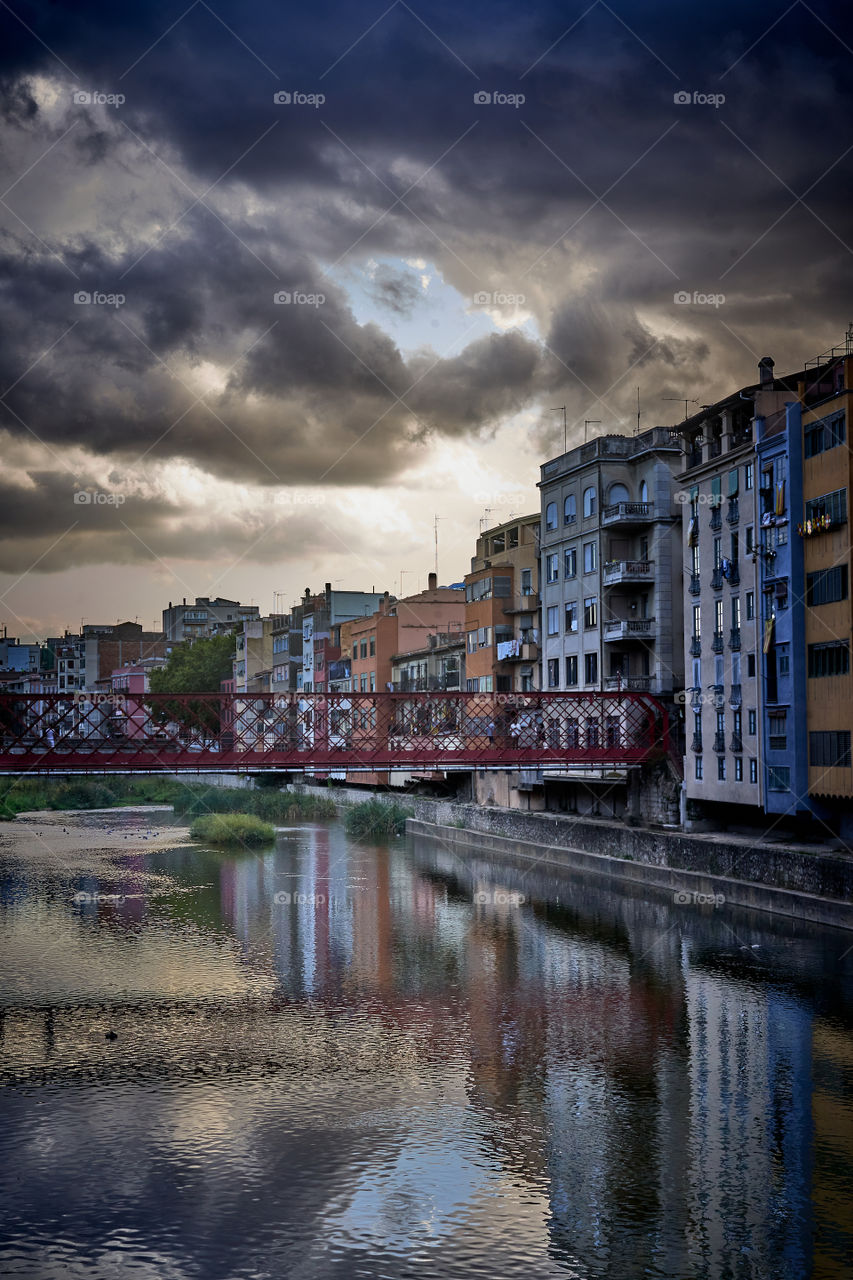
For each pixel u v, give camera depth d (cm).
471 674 7256
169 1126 2247
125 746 4559
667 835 4684
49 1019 2934
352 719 5006
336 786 9162
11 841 6769
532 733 5681
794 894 3756
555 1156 2111
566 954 3588
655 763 5231
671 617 5459
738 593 4516
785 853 3872
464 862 5750
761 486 4284
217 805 8612
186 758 4622
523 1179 2022
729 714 4578
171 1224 1872
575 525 6016
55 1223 1877
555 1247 1800
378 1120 2275
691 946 3606
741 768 4472
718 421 4775
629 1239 1823
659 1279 1711
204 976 3359
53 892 4812
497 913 4297
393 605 9012
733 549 4594
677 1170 2047
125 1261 1766
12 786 10262
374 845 6525
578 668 5969
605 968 3394
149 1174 2045
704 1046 2673
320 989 3216
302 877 5238
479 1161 2094
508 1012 2973
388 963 3509
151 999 3116
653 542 5506
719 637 4681
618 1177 2027
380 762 4912
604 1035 2772
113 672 18162
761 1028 2791
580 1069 2545
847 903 3491
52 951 3666
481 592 7100
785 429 4103
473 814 6550
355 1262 1762
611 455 5722
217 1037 2789
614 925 4000
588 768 5338
